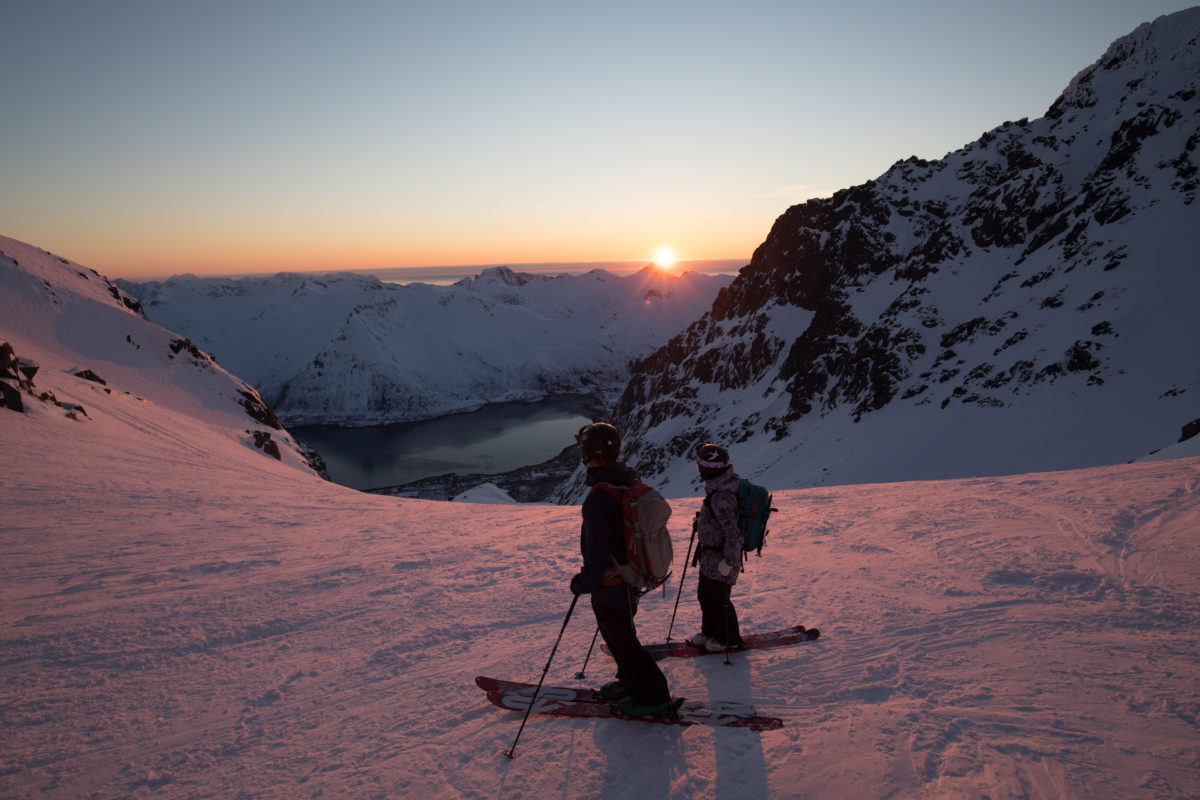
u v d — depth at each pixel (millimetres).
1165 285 89688
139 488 15406
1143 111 121062
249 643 5461
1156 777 2787
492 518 12523
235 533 10727
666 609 5695
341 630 5695
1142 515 7156
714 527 4363
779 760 3154
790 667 4203
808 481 94500
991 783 2844
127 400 42906
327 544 9766
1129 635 4281
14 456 17422
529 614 5836
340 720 4000
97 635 5637
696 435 142000
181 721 4086
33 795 3279
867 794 2840
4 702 4379
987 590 5398
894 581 5840
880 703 3662
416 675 4621
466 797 3043
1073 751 3041
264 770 3451
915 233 158625
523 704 3752
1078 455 72375
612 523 3279
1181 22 152250
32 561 8422
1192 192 102250
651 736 3457
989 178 163500
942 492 10266
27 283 75188
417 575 7488
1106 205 111750
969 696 3654
